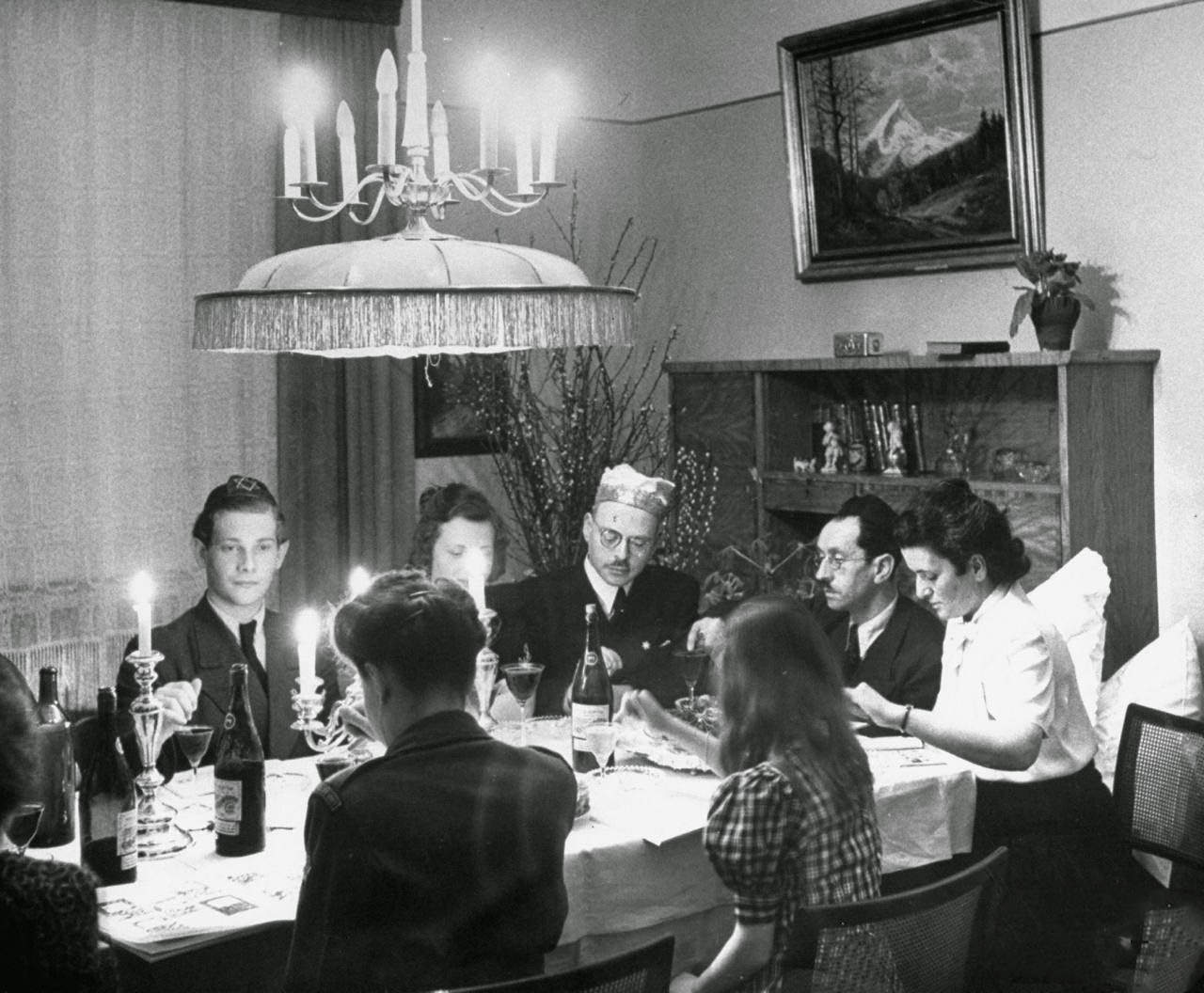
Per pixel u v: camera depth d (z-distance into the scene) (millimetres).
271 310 2254
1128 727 3082
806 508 5145
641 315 6207
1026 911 2996
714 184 5875
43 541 4754
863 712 2955
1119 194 4469
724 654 2266
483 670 3014
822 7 5324
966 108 4789
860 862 2217
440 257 2324
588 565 4055
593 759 2975
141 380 4934
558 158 5918
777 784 2156
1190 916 2836
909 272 5062
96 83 4781
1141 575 4398
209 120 5012
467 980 1906
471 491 3859
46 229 4707
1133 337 4461
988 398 4949
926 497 3152
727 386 5461
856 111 5145
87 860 2355
